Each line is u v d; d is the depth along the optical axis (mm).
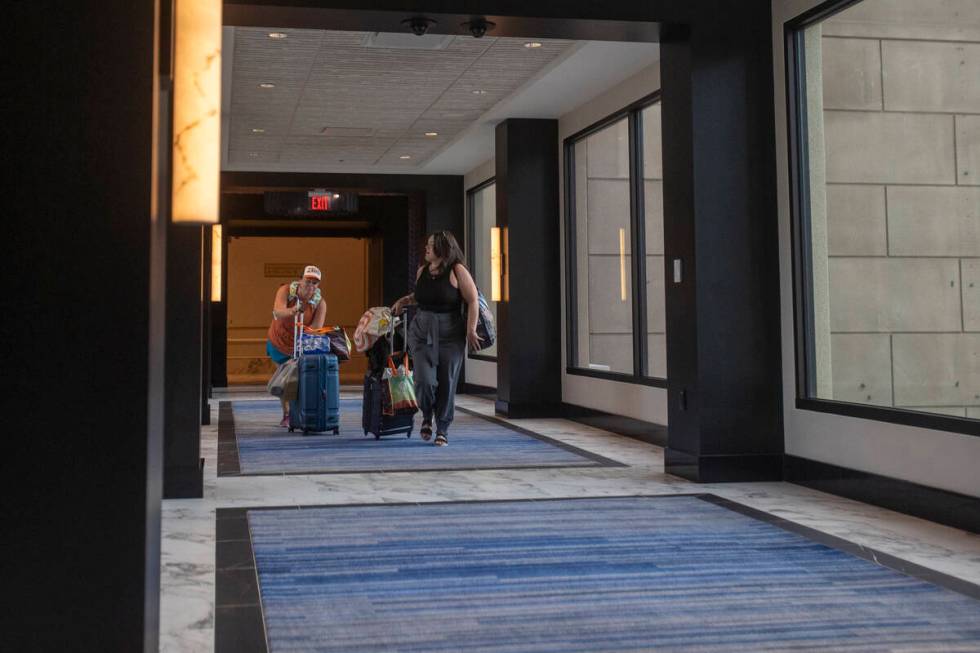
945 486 4230
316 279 7957
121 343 1435
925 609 2877
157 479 1564
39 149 1421
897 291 4852
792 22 5391
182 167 2055
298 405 7789
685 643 2551
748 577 3256
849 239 5125
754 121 5535
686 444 5531
